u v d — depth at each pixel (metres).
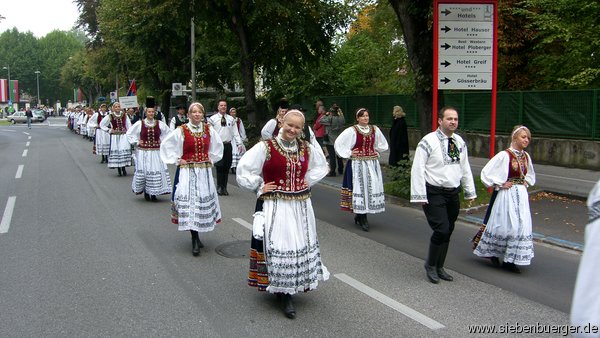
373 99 23.22
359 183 8.39
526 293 5.62
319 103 15.44
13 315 4.97
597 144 14.22
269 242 4.88
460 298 5.45
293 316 4.90
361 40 28.16
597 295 1.80
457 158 5.90
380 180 8.55
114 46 32.69
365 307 5.18
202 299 5.38
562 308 5.20
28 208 10.07
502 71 19.62
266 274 5.01
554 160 15.31
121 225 8.66
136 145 10.72
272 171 4.93
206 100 32.84
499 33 18.05
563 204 10.31
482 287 5.80
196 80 31.06
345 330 4.63
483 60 10.54
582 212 9.57
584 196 10.68
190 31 27.62
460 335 4.55
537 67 19.08
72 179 14.05
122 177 14.48
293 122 4.89
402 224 8.95
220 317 4.92
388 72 24.75
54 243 7.53
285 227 4.89
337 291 5.64
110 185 13.02
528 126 16.42
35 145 27.00
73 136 35.50
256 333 4.57
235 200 11.02
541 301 5.39
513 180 6.32
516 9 16.61
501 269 6.48
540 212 9.61
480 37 10.48
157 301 5.31
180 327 4.69
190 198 6.93
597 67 15.92
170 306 5.18
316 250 5.09
